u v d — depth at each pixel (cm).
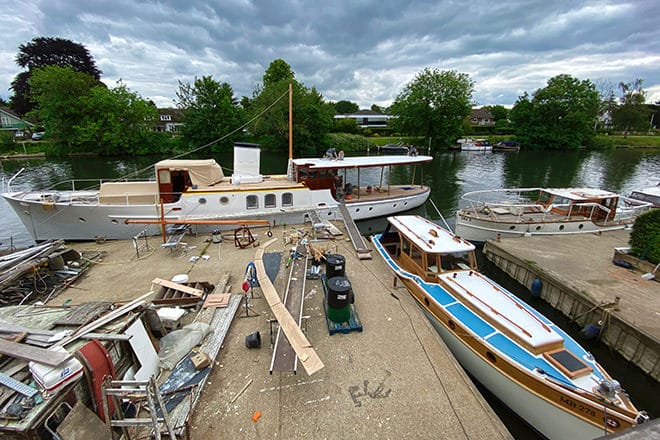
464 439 462
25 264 853
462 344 703
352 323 702
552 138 6028
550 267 1109
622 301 896
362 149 5931
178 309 706
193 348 620
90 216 1239
